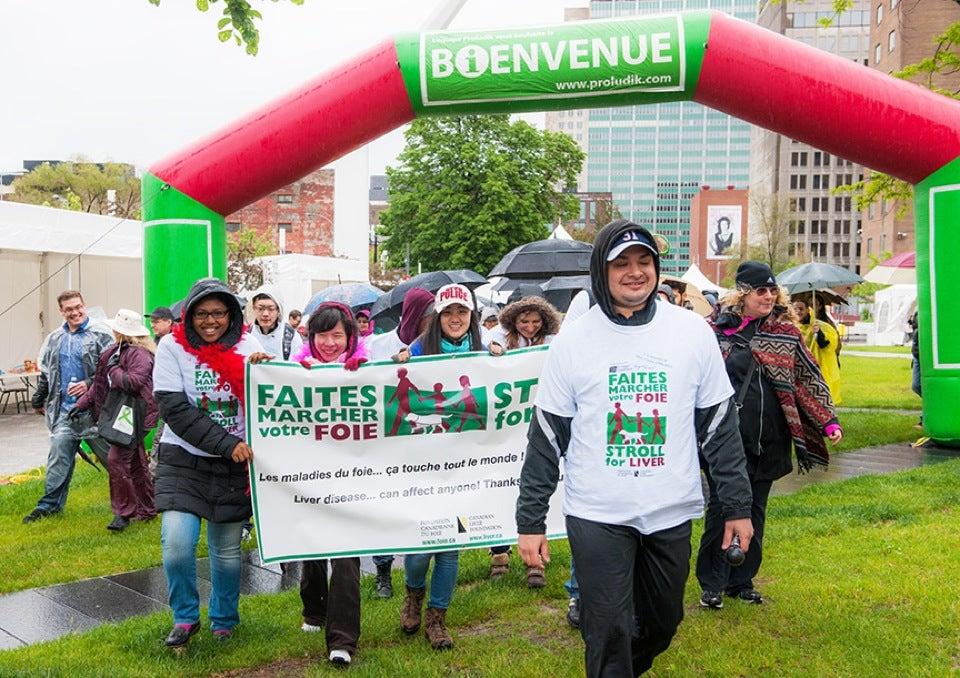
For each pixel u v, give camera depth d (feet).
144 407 24.70
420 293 18.40
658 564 11.18
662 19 31.22
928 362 34.81
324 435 15.52
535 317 20.17
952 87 87.92
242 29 23.91
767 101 31.50
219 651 15.05
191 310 15.01
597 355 11.07
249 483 15.48
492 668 14.25
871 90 31.53
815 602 16.94
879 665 14.02
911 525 22.63
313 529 15.46
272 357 15.35
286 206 196.95
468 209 138.72
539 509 11.21
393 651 15.07
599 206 253.03
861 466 33.68
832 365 39.93
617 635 10.82
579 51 30.83
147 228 32.30
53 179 169.07
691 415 11.18
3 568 20.74
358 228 201.05
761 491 16.83
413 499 15.70
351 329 16.69
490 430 15.85
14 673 13.71
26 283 56.80
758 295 16.49
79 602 18.61
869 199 50.06
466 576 19.61
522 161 142.00
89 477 32.55
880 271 59.00
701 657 14.51
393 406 15.58
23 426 50.37
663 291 22.90
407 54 31.22
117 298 64.13
